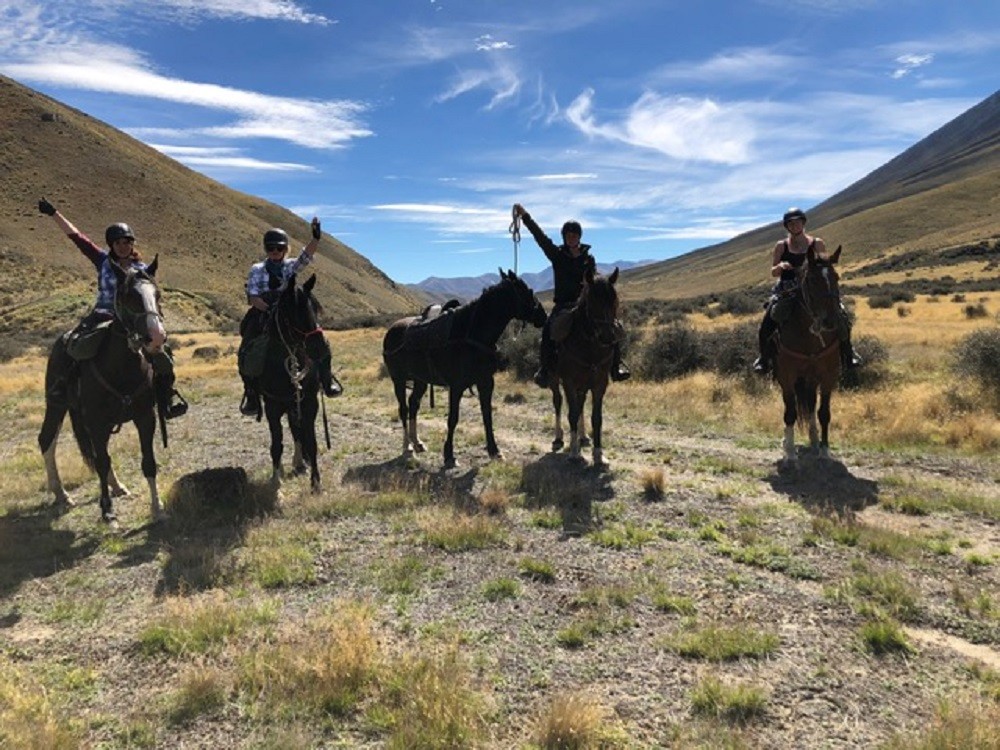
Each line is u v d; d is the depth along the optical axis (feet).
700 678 13.10
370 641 13.98
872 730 11.47
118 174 436.76
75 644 15.15
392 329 33.60
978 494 24.22
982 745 10.44
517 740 11.34
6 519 24.40
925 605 15.85
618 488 26.25
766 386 47.70
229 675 13.38
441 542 20.58
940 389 41.50
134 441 38.04
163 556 20.10
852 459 29.58
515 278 29.14
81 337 22.18
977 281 228.63
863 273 381.81
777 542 20.13
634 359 62.28
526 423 40.81
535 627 15.37
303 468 30.14
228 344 143.43
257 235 479.82
